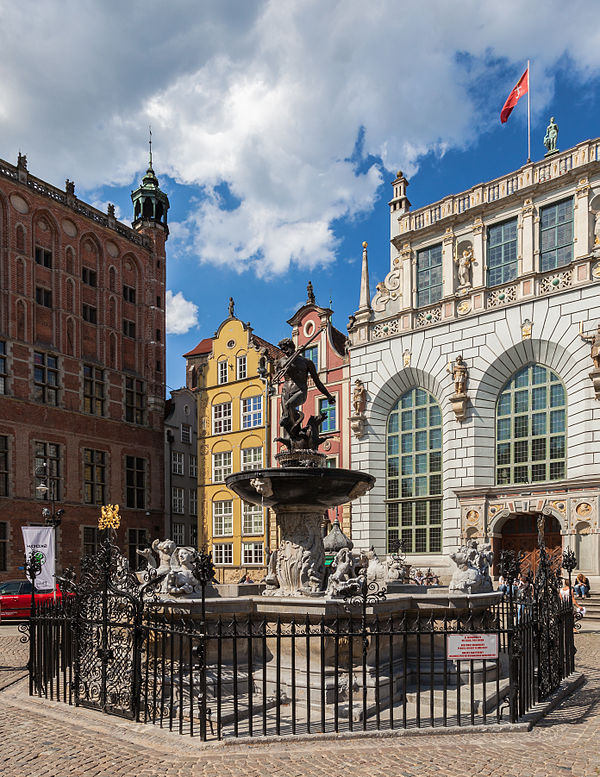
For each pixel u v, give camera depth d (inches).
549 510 1189.1
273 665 449.7
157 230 2181.3
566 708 429.4
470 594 509.0
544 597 466.3
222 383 1847.9
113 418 1939.0
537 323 1245.7
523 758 320.5
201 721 339.6
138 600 398.0
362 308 1528.1
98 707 409.4
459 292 1376.7
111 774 297.7
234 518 1759.4
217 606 439.2
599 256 1179.9
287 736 340.5
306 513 552.4
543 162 1284.4
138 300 2101.4
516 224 1318.9
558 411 1222.3
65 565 1712.6
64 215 1862.7
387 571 666.2
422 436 1424.7
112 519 1776.6
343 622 431.2
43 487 1323.8
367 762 311.6
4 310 1674.5
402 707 389.4
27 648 744.3
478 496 1280.8
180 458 2182.6
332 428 1566.2
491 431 1309.1
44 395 1745.8
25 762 315.0
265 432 1715.1
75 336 1849.2
